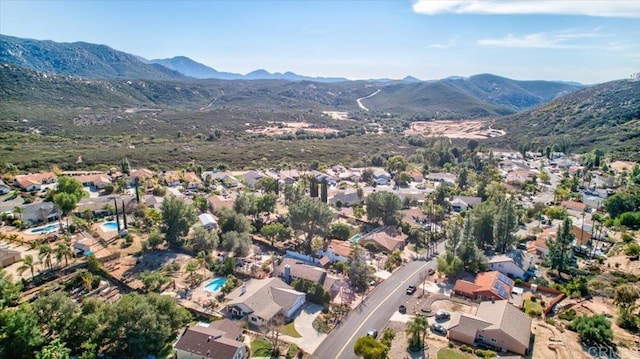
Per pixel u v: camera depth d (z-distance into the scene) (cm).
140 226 10875
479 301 7919
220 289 8050
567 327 6900
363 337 6094
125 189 14525
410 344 6425
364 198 14738
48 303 6047
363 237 11131
